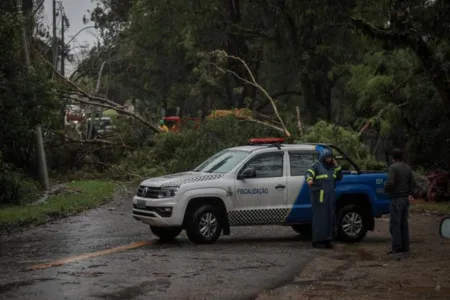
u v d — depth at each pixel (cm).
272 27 4062
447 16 2122
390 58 3184
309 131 2880
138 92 6066
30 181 2697
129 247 1521
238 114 3047
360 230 1662
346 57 3897
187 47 4478
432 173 2622
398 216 1435
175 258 1357
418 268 1257
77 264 1283
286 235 1767
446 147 2838
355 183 1662
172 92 5556
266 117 3159
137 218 1597
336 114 4484
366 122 3080
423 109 2836
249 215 1573
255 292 1049
